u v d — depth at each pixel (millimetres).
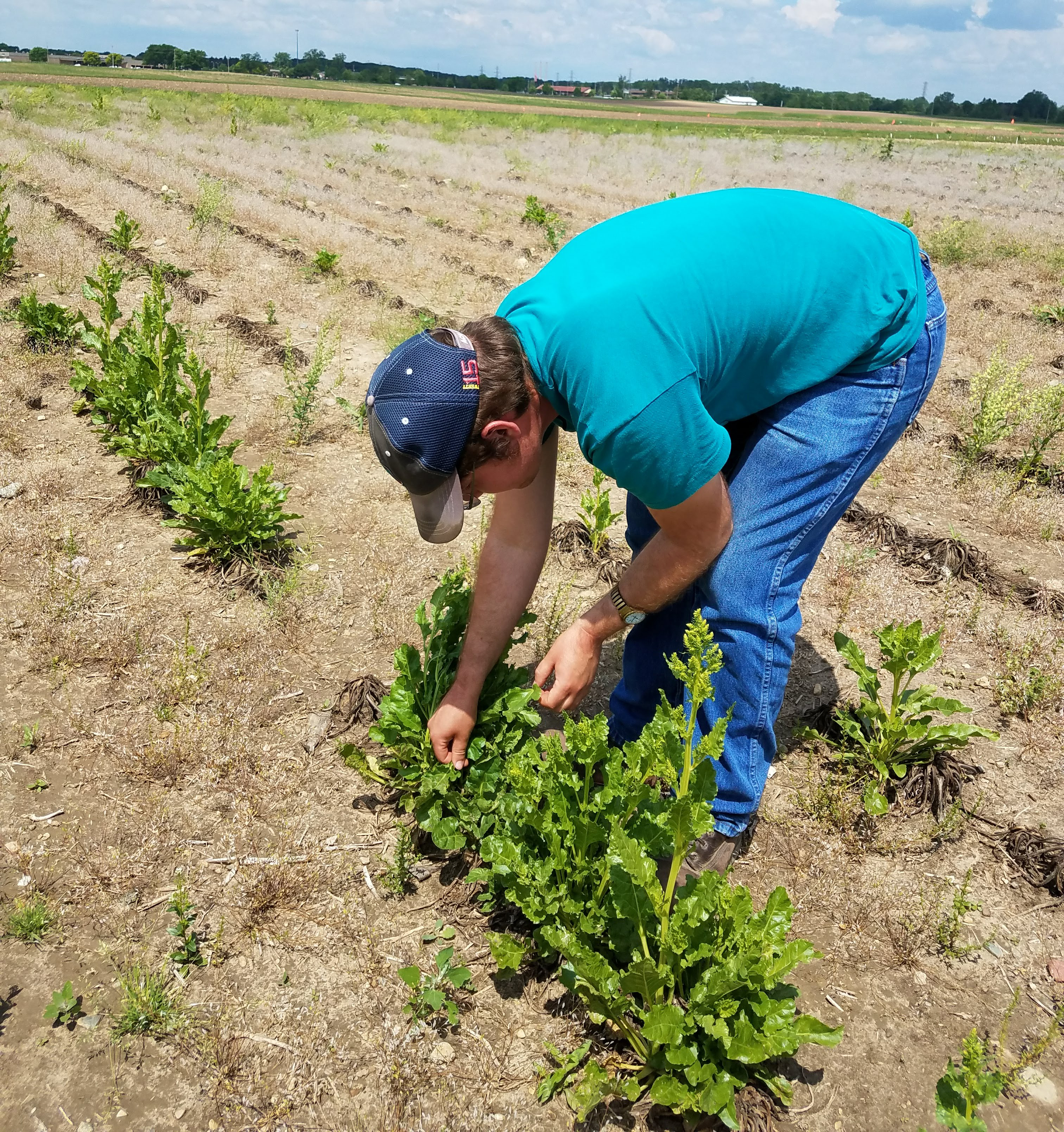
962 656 3775
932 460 5668
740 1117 2061
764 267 2020
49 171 12867
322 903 2580
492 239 11344
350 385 6387
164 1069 2152
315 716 3248
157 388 4809
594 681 3490
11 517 4355
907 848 2857
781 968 2006
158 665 3445
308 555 4273
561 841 2311
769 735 2459
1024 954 2535
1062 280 10539
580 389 1872
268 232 10617
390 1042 2229
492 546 2463
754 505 2303
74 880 2598
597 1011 2146
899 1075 2215
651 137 31984
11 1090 2088
